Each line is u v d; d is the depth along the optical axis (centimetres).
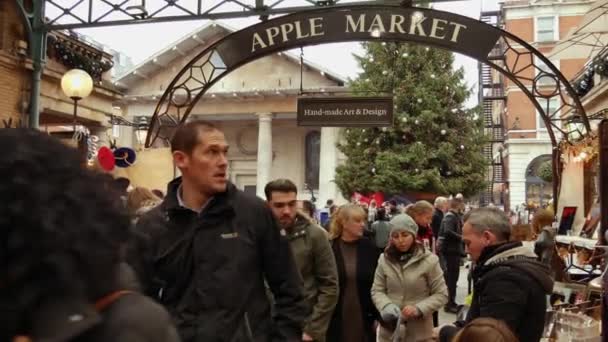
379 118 943
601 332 456
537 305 314
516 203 3594
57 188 90
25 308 86
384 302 485
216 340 235
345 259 513
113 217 98
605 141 555
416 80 3008
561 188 902
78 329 90
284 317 267
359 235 515
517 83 895
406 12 866
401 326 475
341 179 3030
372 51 3091
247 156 3981
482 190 3136
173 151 259
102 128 1158
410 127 2920
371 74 3062
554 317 482
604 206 552
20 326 87
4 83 858
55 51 1009
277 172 3919
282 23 893
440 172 2961
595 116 1187
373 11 870
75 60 1047
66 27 901
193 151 251
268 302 263
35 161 90
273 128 3953
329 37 880
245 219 255
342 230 521
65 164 93
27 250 85
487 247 333
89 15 902
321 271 448
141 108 3556
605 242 549
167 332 107
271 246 263
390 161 2873
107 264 95
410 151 2881
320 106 959
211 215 249
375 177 2881
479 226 334
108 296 101
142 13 886
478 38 866
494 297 313
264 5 881
